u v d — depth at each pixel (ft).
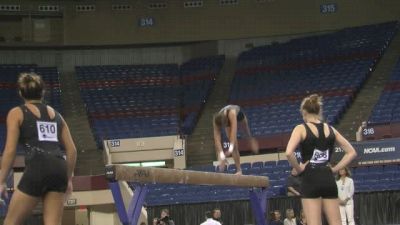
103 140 82.33
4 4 99.30
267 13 100.73
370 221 51.72
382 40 90.84
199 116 89.66
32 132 14.29
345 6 98.02
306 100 18.78
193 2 102.58
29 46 100.73
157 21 102.53
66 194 14.89
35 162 14.14
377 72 87.20
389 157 61.98
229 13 101.86
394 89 79.97
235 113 26.58
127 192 52.21
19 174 63.93
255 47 101.50
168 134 84.53
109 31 102.27
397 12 95.66
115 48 105.09
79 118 90.99
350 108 81.30
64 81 100.17
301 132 18.19
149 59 105.70
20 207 14.10
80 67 101.50
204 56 104.17
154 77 99.60
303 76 90.27
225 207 55.36
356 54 90.27
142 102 93.40
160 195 66.33
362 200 52.13
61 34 101.76
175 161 81.10
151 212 56.54
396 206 51.24
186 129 86.48
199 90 94.22
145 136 84.58
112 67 101.76
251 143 28.91
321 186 18.02
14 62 102.94
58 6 101.40
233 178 26.96
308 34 101.19
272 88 89.97
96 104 92.79
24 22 100.78
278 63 94.89
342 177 42.91
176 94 95.55
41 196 14.34
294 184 40.32
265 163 71.61
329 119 78.07
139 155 82.79
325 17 98.58
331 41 95.40
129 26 102.53
